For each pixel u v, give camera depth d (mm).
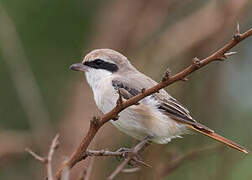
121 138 12523
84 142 6500
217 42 13375
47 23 13508
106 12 13961
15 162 12656
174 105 9242
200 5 14156
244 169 11188
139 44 13789
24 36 13352
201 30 13328
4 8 13219
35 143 12523
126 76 9648
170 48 13375
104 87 9492
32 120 12703
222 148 9711
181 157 9477
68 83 13680
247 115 12789
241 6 13203
